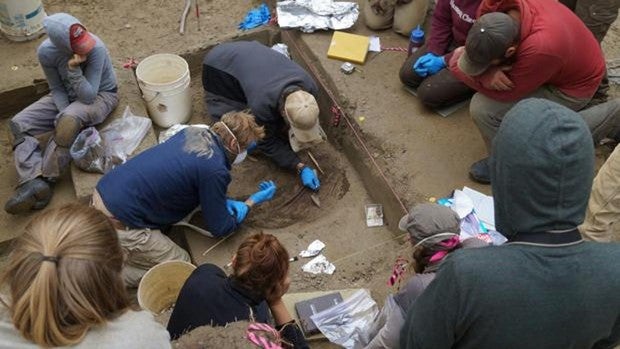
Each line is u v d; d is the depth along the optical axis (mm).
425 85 3996
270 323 2633
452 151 3861
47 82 4109
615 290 1461
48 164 3676
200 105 4523
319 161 4156
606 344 1615
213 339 1830
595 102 3924
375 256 3547
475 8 3742
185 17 4816
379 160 3887
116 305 1431
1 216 3697
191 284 2324
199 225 3697
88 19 4785
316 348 3080
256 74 3781
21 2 4250
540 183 1440
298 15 4605
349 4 4676
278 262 2283
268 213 3826
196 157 3141
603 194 2713
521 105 1510
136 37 4664
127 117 3926
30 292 1315
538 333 1470
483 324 1479
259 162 4145
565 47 3080
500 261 1460
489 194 3611
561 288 1444
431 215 2320
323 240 3656
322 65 4402
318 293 3268
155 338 1440
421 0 4379
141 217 3248
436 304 1535
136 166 3201
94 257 1366
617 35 4543
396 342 2281
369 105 4148
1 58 4328
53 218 1403
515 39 3031
